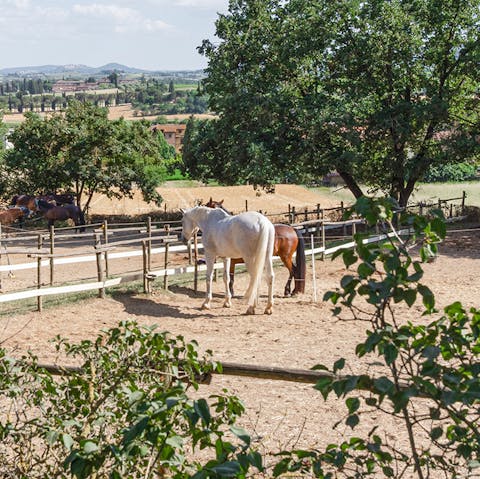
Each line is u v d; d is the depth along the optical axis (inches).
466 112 1293.1
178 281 717.9
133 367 167.6
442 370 113.7
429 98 1172.5
